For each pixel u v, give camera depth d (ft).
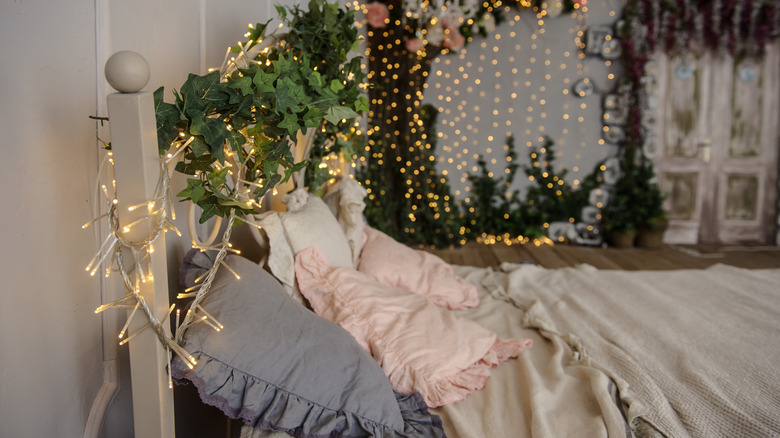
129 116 3.32
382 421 4.58
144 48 4.88
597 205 17.65
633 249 17.17
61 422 3.96
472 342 6.11
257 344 4.29
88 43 4.16
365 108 6.70
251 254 7.75
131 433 4.92
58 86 3.84
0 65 3.32
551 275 9.96
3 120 3.35
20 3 3.48
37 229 3.67
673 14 16.79
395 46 16.88
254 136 4.36
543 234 17.83
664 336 6.98
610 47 16.93
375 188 17.04
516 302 8.46
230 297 4.48
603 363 6.29
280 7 5.71
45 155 3.73
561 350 6.52
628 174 17.25
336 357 4.68
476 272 10.11
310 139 7.17
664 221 17.11
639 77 16.76
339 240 6.73
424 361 5.63
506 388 5.72
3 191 3.36
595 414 5.20
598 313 8.02
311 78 5.09
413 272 8.07
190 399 5.85
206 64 6.25
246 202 4.29
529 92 17.57
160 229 3.58
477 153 17.85
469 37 16.87
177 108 3.66
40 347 3.72
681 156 17.70
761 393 5.53
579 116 17.53
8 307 3.42
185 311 4.94
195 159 3.86
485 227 18.04
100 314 4.45
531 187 17.93
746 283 9.32
